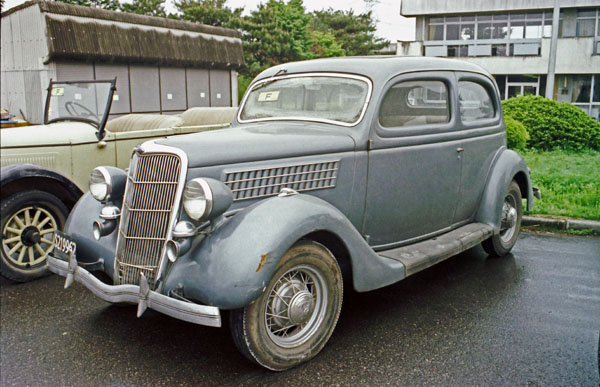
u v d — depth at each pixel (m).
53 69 14.26
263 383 2.86
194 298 2.73
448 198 4.29
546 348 3.24
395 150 3.76
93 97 5.32
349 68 3.84
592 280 4.45
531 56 27.86
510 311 3.81
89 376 2.95
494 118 4.95
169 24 17.25
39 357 3.17
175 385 2.85
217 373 2.97
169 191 2.89
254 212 2.86
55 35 14.06
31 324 3.66
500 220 4.78
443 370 2.98
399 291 4.23
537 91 28.47
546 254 5.21
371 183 3.65
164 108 17.33
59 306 3.99
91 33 14.91
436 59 4.30
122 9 37.09
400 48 29.78
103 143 5.30
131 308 3.95
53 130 5.09
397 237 3.96
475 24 29.14
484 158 4.72
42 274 4.61
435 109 4.16
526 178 5.17
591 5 26.69
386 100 3.72
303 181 3.31
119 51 15.47
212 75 18.95
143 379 2.91
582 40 27.19
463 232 4.42
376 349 3.24
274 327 3.00
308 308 3.02
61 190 4.83
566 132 12.82
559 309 3.85
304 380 2.89
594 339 3.36
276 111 4.09
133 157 3.11
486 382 2.85
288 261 2.89
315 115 3.86
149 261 2.94
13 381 2.89
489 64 28.77
